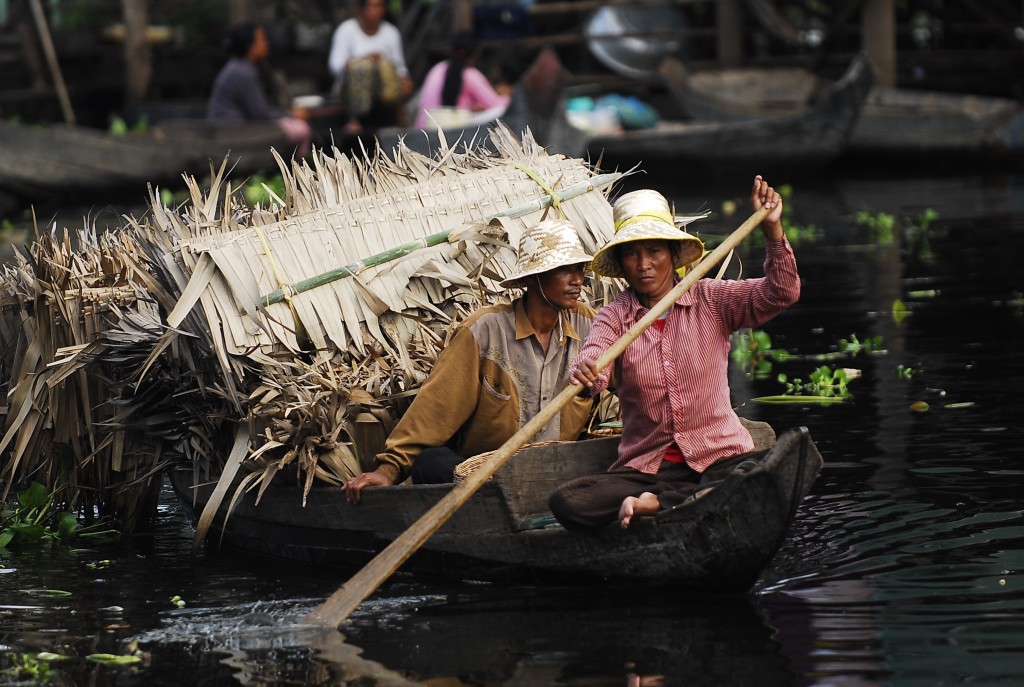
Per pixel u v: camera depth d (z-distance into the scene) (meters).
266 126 30.27
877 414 12.21
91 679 7.08
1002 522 9.06
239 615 8.15
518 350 9.30
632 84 38.88
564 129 29.42
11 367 11.34
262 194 26.52
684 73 37.44
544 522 8.53
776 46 41.12
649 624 7.63
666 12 39.19
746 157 34.12
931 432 11.45
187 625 7.96
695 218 11.20
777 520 7.63
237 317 9.62
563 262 8.88
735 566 7.83
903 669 6.77
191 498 10.30
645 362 8.39
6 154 30.61
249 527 9.87
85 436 10.67
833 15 38.53
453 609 8.12
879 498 9.73
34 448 10.88
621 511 7.95
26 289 11.07
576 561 8.30
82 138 30.78
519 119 28.23
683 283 8.18
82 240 11.38
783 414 12.42
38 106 37.47
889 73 36.12
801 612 7.67
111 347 10.09
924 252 22.56
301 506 9.42
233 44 30.28
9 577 9.15
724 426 8.42
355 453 9.52
